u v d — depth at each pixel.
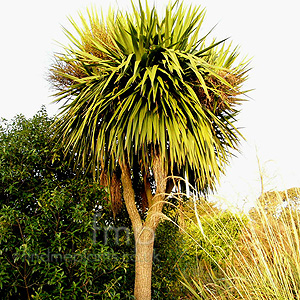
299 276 1.10
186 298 2.21
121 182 3.27
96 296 2.37
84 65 3.00
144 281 2.63
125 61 2.85
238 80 3.36
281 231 1.40
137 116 2.70
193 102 2.84
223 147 3.41
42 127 3.01
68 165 2.95
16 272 2.15
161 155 2.73
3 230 2.09
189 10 3.19
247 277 1.27
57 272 2.14
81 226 2.43
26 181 2.62
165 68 2.86
